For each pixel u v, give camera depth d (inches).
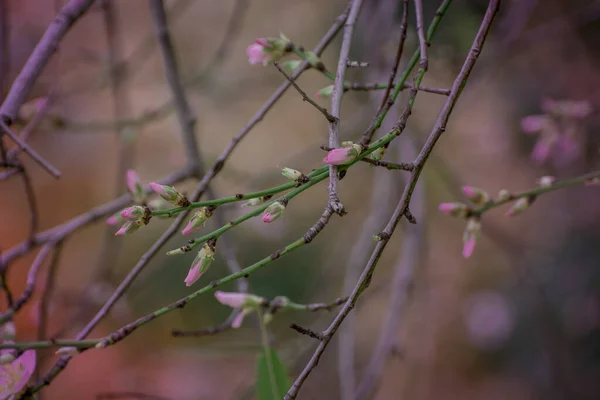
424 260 29.6
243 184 42.6
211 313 42.8
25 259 42.8
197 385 42.4
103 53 44.4
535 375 42.1
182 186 43.1
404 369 40.9
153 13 26.9
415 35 29.7
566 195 42.7
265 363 21.6
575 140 27.0
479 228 23.1
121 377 43.1
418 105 39.1
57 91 29.9
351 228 42.7
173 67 26.9
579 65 38.6
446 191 46.1
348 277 28.9
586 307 39.7
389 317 26.8
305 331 19.6
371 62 31.2
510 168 44.3
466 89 35.4
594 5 33.9
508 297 45.2
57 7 26.8
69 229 24.8
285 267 44.0
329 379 37.1
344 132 34.7
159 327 43.8
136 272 22.1
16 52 42.4
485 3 31.3
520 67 40.7
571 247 41.8
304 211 46.4
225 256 26.3
